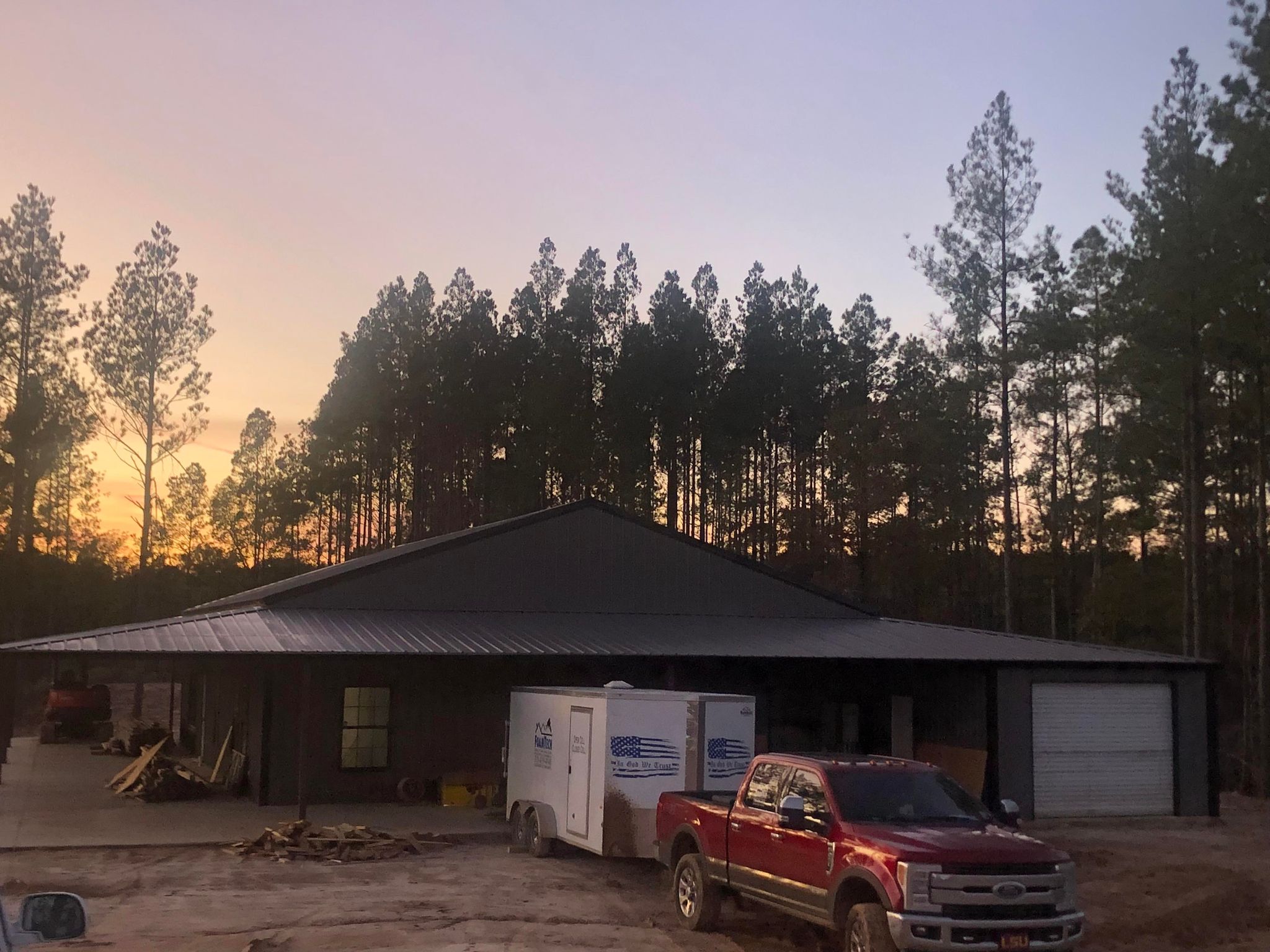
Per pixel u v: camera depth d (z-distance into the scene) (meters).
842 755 11.62
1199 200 31.03
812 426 59.78
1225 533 41.53
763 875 10.93
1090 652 24.34
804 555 52.47
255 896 13.36
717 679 25.81
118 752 32.41
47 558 59.94
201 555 75.25
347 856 16.19
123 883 14.12
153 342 49.47
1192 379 33.53
